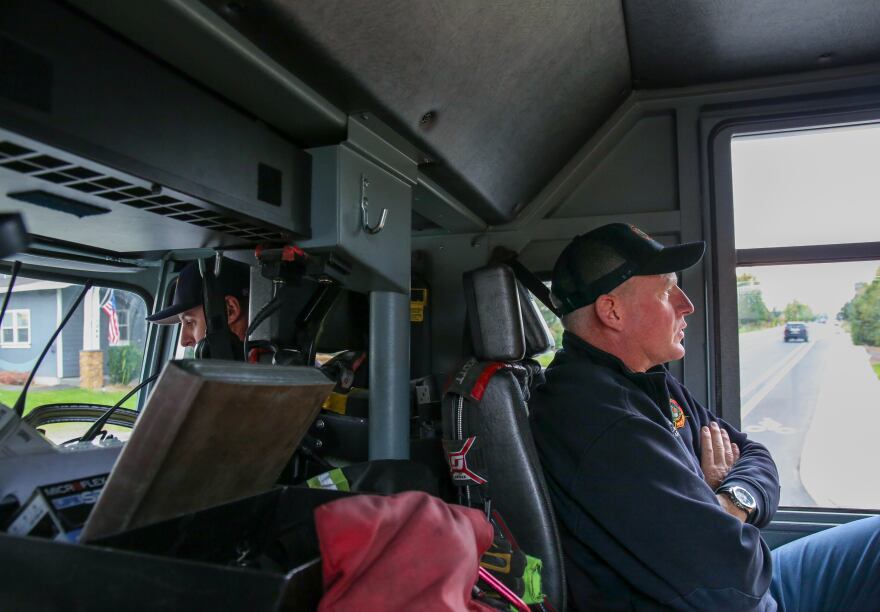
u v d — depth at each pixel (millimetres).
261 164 1134
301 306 1438
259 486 970
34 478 866
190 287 1823
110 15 858
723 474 1893
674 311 1790
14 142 714
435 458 1815
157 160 884
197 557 830
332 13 1027
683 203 2391
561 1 1506
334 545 689
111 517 742
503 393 1599
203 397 734
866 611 1817
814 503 2252
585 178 2490
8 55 679
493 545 1329
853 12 1938
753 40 2096
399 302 1585
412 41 1226
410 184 1637
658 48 2129
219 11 928
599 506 1468
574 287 1820
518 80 1655
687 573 1381
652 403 1659
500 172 2027
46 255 1631
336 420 1727
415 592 704
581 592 1569
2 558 687
